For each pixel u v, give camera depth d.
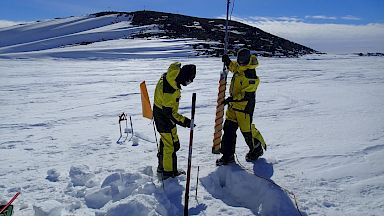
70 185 4.86
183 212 4.07
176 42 70.88
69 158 6.16
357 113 9.52
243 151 6.07
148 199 4.09
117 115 10.41
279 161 5.42
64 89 16.80
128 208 3.92
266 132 7.45
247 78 5.17
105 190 4.45
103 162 5.85
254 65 5.13
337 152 5.69
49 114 10.73
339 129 7.50
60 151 6.61
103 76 23.16
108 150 6.55
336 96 13.36
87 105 12.36
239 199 4.55
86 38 94.75
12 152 6.64
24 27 126.31
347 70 28.27
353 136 6.81
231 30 97.44
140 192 4.43
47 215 3.95
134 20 113.50
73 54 51.56
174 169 4.97
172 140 4.94
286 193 4.21
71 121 9.63
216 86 17.42
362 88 15.96
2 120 9.87
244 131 5.31
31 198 4.53
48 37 112.75
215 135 5.48
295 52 82.50
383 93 14.09
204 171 5.16
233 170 4.91
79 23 121.00
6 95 14.96
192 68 4.64
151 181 4.84
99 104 12.54
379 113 9.41
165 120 4.87
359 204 3.99
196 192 4.45
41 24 129.50
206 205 4.20
